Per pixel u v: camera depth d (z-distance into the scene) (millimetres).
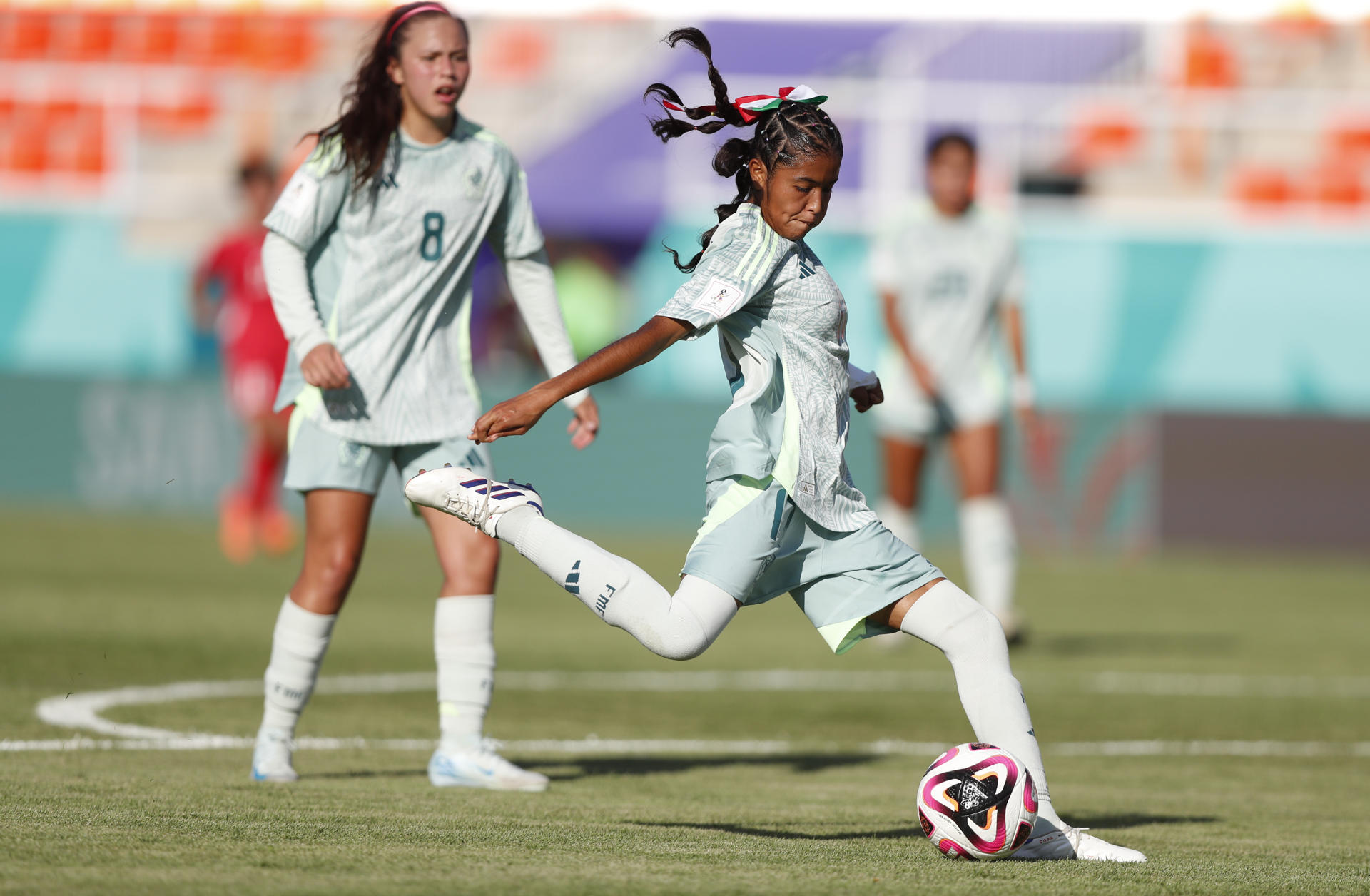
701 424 59188
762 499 12398
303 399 16344
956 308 31719
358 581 42719
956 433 31969
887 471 32656
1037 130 70500
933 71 70938
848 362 13242
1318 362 64750
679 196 71438
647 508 59156
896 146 69812
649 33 73875
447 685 16250
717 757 19312
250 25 76125
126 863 10508
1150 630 37125
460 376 16781
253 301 44656
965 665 12773
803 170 12336
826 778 17656
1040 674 29250
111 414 59906
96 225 68812
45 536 49938
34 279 68500
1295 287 65000
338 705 22703
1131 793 17219
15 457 60344
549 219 71625
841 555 12766
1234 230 65500
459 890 9938
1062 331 65625
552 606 39562
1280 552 56531
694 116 13023
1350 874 11859
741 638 35594
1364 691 27625
